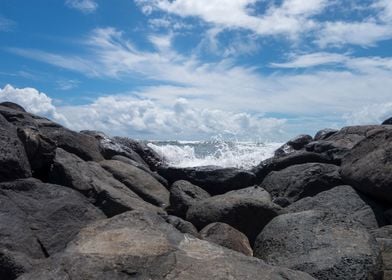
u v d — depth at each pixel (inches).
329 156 167.6
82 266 64.3
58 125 161.6
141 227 77.0
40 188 106.2
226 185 159.3
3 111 136.2
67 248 70.6
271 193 149.9
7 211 95.7
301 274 68.9
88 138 168.4
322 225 90.8
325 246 84.5
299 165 155.5
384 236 99.7
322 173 146.8
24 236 91.0
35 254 89.7
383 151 128.7
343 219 92.7
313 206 125.5
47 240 93.9
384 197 121.7
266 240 93.4
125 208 116.3
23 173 109.3
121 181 147.4
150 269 64.8
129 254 67.5
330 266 78.7
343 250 82.0
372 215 117.0
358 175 129.8
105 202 116.5
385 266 78.4
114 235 73.7
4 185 102.8
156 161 208.2
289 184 147.6
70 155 133.6
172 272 64.3
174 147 275.0
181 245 72.9
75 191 112.2
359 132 183.3
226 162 252.5
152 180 153.6
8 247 86.6
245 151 286.5
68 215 101.9
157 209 123.0
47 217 98.8
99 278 62.6
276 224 95.3
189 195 139.8
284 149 217.2
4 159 105.6
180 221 103.7
